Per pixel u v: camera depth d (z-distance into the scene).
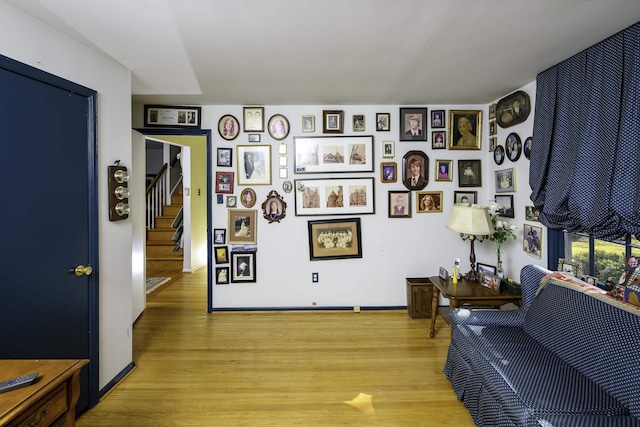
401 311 3.54
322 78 2.61
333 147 3.47
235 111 3.43
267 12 1.62
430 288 3.33
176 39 1.89
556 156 2.27
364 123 3.46
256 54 2.12
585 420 1.28
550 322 1.87
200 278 5.07
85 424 1.83
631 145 1.70
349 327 3.13
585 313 1.67
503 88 2.91
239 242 3.51
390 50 2.08
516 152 2.97
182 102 3.31
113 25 1.72
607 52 1.88
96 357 2.00
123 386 2.18
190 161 5.51
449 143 3.49
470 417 1.88
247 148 3.45
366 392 2.11
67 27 1.73
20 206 1.58
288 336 2.94
